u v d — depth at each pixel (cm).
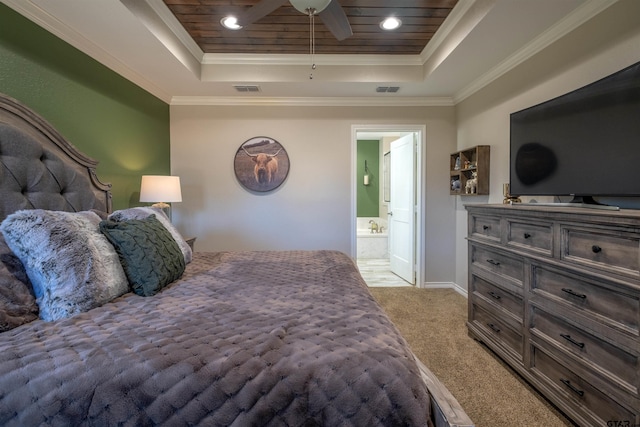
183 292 146
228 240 389
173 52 260
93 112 245
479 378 197
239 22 200
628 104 154
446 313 310
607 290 134
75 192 196
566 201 213
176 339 94
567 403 156
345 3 233
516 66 268
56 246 120
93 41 236
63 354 84
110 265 138
